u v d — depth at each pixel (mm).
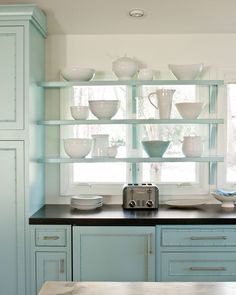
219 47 2857
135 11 2443
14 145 2361
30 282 2354
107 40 2863
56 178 2885
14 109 2352
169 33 2842
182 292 1185
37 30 2566
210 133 2797
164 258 2309
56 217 2346
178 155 2895
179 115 2879
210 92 2811
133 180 2869
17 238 2367
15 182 2367
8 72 2348
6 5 2299
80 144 2547
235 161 2904
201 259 2307
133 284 1268
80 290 1208
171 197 2896
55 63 2863
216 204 2840
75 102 2895
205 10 2439
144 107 2879
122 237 2307
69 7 2404
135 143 2818
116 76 2740
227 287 1230
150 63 2865
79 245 2314
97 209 2645
